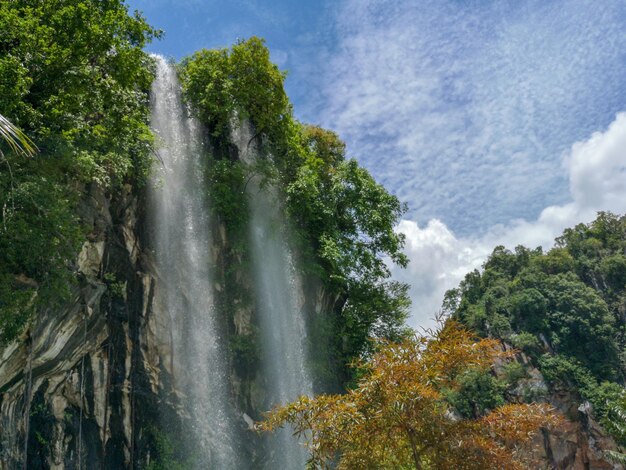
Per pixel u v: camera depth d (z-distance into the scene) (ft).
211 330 94.63
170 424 83.10
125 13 72.79
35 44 62.59
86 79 67.82
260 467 91.86
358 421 33.94
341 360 118.11
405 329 125.18
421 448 34.37
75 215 68.64
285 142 118.52
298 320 111.24
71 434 72.90
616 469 239.09
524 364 282.15
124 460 77.10
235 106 108.27
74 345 72.69
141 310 83.76
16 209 58.08
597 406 254.06
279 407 38.32
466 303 354.33
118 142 80.59
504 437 34.37
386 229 127.34
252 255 107.04
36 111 61.72
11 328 58.65
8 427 64.80
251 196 109.40
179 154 104.47
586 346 291.99
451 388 37.99
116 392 78.43
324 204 123.03
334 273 122.21
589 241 392.06
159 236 92.63
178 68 114.73
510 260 381.40
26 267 59.52
